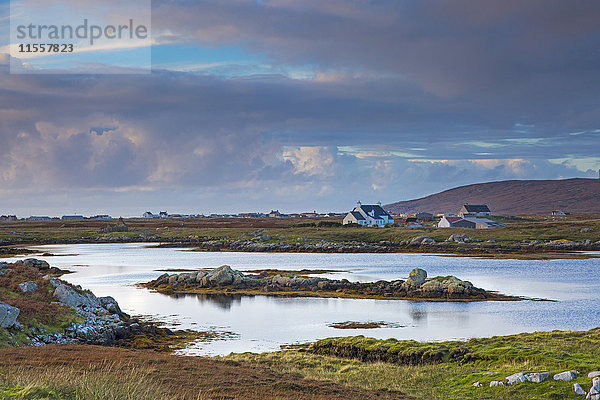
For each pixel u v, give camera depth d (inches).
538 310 2452.0
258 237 7775.6
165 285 3380.9
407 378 1273.4
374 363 1470.2
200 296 3034.0
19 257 5718.5
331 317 2381.9
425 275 3179.1
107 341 1828.2
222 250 6934.1
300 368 1389.0
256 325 2214.6
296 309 2598.4
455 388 1155.9
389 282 3196.4
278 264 4884.4
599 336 1499.8
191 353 1736.0
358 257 5600.4
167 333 2059.5
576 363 1201.4
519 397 1037.8
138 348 1801.2
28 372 992.2
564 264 4534.9
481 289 2945.4
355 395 1045.2
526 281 3444.9
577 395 1006.4
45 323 1838.1
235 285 3341.5
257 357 1518.2
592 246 5959.6
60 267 4648.1
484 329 2066.9
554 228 7406.5
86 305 2186.3
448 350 1471.5
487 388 1119.6
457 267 4397.1
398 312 2485.2
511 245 6323.8
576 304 2588.6
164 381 1032.2
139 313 2507.4
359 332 2055.9
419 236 7234.3
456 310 2508.6
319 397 989.8
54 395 762.8
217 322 2283.5
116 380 870.4
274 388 1047.0
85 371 1013.8
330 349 1642.5
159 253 6456.7
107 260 5403.5
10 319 1663.4
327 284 3230.8
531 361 1272.1
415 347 1517.0
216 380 1075.3
